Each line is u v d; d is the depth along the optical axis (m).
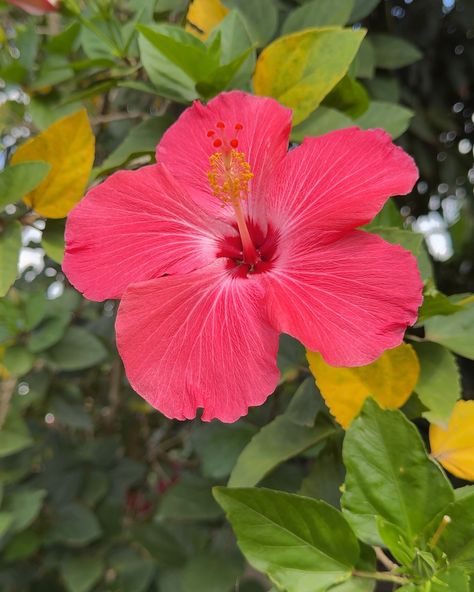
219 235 0.27
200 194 0.28
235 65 0.30
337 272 0.24
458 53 0.57
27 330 0.42
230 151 0.26
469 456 0.26
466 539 0.21
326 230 0.24
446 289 0.60
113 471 0.52
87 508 0.50
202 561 0.40
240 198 0.27
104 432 0.55
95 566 0.49
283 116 0.27
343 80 0.32
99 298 0.25
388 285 0.23
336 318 0.23
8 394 0.45
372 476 0.22
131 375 0.23
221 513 0.38
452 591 0.20
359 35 0.31
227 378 0.23
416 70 0.54
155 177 0.26
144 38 0.32
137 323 0.23
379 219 0.30
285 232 0.26
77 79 0.37
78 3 0.37
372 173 0.25
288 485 0.34
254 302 0.24
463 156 0.60
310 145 0.26
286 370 0.31
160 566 0.47
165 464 0.54
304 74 0.31
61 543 0.51
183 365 0.23
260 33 0.37
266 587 0.44
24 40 0.37
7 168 0.29
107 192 0.26
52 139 0.30
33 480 0.52
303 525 0.22
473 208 0.62
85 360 0.42
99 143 0.46
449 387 0.27
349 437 0.23
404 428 0.22
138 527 0.48
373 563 0.22
